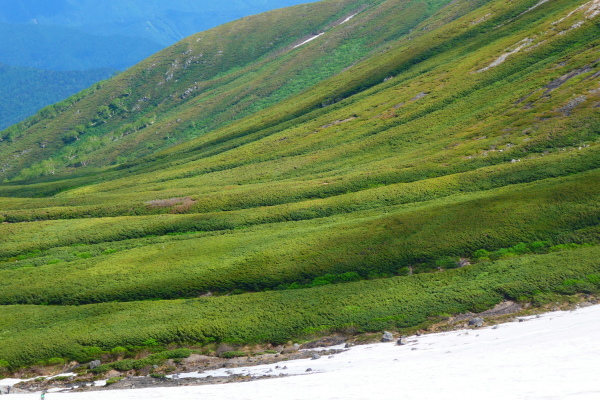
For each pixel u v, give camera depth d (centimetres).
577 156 10825
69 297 8250
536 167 10862
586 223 7431
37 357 6197
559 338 2992
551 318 4709
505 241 7462
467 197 10019
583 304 5288
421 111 18662
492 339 3984
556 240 7231
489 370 2498
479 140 14162
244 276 7994
